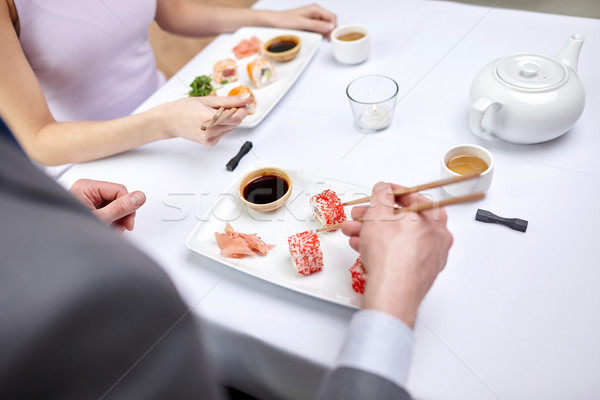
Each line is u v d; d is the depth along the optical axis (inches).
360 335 19.7
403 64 42.7
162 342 11.4
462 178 23.7
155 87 54.9
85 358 10.0
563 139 33.8
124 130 37.6
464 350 23.2
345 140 36.9
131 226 32.1
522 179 31.4
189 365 12.2
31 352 9.2
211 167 36.7
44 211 9.9
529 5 64.0
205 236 30.8
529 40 41.9
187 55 80.3
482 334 23.8
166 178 36.4
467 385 21.9
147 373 11.1
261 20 50.1
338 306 26.0
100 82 49.6
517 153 33.3
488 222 29.0
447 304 25.3
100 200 33.5
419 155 34.5
